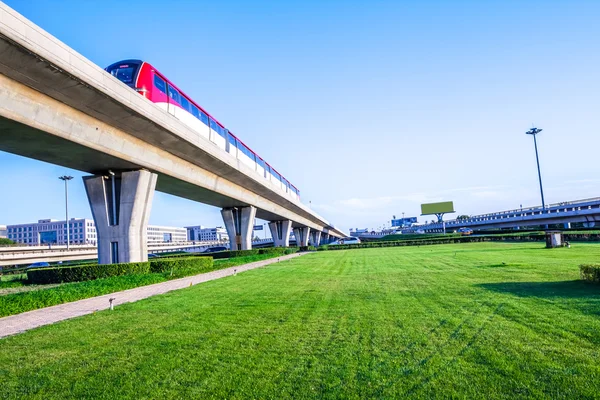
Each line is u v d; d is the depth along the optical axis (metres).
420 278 15.62
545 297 10.20
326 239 146.38
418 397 4.79
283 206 60.06
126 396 5.17
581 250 27.33
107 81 16.88
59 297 13.09
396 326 7.97
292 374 5.65
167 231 190.38
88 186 24.09
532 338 6.76
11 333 9.02
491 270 17.06
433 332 7.43
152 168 24.09
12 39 12.62
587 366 5.45
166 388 5.37
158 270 23.30
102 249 23.77
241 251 42.56
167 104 23.83
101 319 9.89
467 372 5.45
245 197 42.47
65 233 141.12
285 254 49.91
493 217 86.69
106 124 19.58
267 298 12.18
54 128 16.50
